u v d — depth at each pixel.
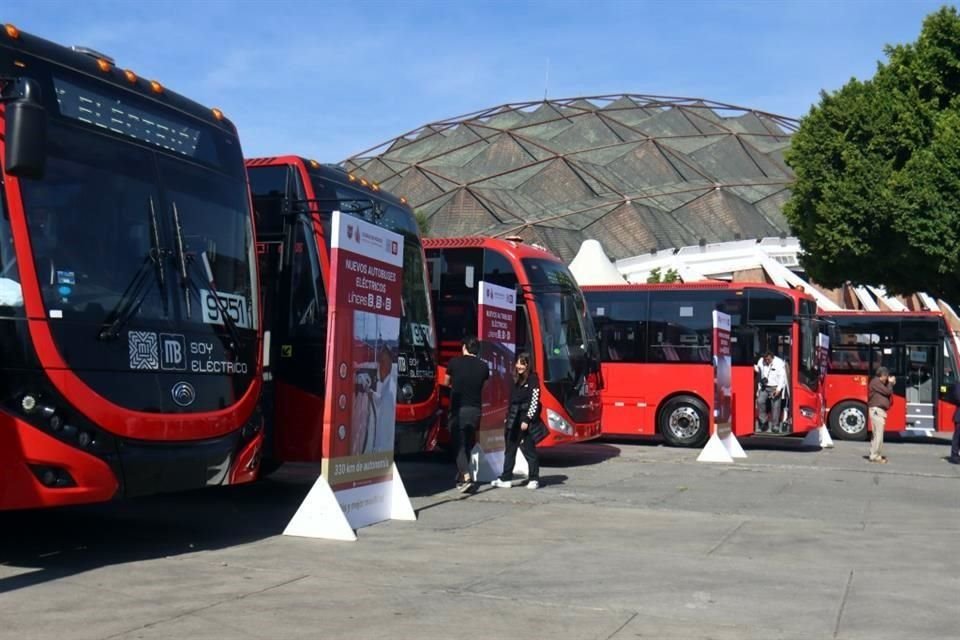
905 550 9.91
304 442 11.84
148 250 8.51
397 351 11.28
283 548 9.20
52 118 7.90
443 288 17.92
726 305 23.05
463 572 8.33
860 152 29.48
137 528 10.30
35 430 7.36
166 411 8.34
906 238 28.53
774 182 81.12
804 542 10.28
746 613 7.12
